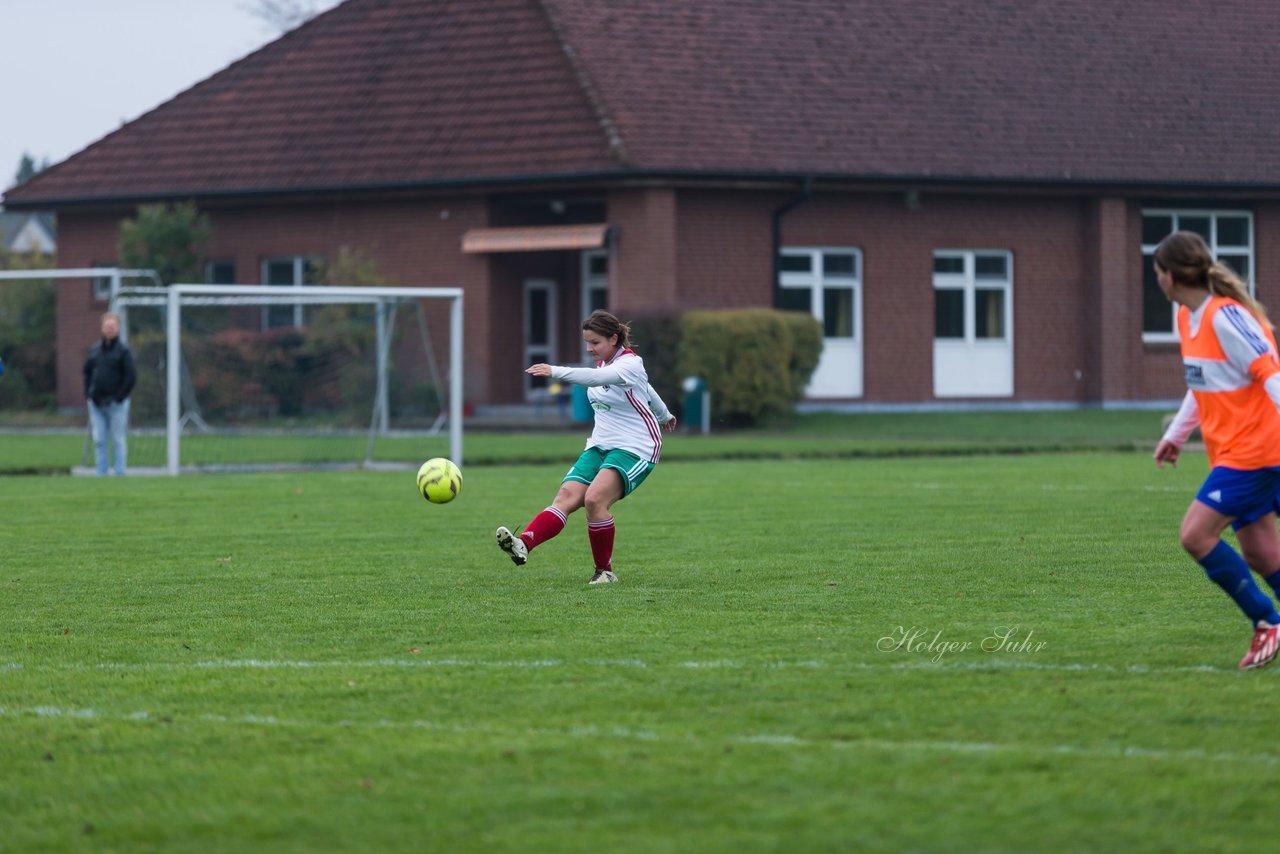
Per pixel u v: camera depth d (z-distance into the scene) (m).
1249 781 15.23
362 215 90.50
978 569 29.80
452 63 91.25
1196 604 25.58
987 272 91.81
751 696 18.92
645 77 86.75
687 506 42.53
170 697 19.53
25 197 96.00
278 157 91.94
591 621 24.48
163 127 96.62
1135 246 92.75
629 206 83.94
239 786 15.59
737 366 79.06
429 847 13.70
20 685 20.36
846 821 14.16
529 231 85.75
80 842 14.11
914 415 86.00
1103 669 20.31
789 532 36.22
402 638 23.28
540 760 16.22
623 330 28.44
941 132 88.88
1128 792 14.91
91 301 92.75
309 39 97.00
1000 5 96.75
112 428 58.22
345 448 69.56
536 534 28.47
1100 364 92.12
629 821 14.23
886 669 20.44
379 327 68.62
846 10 93.44
